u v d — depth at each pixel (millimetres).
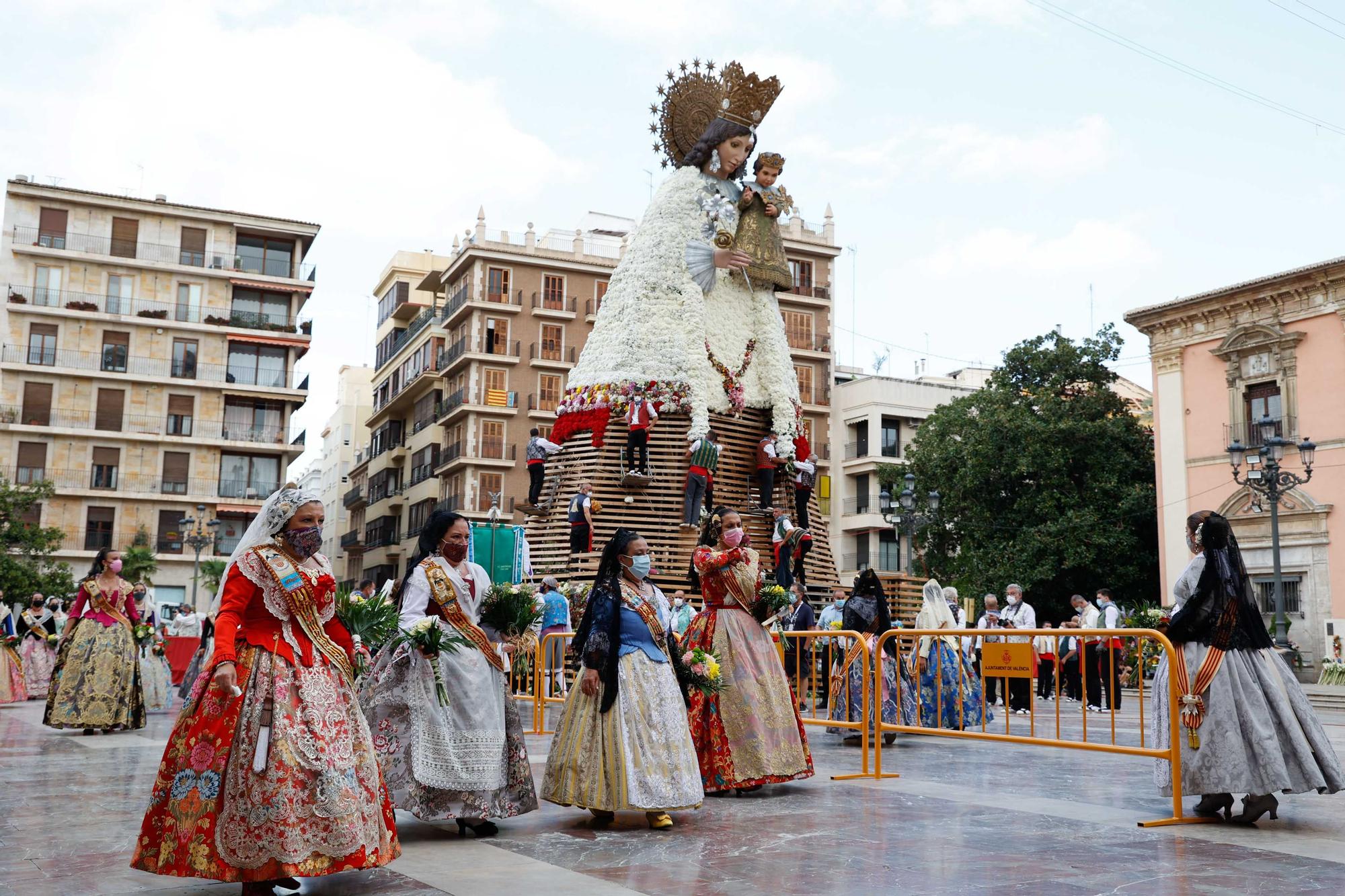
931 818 7445
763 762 8398
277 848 4887
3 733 13406
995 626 19703
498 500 54062
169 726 14352
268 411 55750
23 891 5203
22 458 51469
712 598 8859
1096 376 40750
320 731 5156
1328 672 29578
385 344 69500
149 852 5043
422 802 6555
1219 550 7645
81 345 52781
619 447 20891
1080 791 8836
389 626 6488
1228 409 35719
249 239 56625
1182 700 7422
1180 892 5289
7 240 52094
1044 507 38219
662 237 21156
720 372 20922
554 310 55812
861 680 11297
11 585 43938
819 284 59000
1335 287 33156
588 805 6992
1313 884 5488
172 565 53094
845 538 56531
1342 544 32469
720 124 21406
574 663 7500
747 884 5453
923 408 56281
